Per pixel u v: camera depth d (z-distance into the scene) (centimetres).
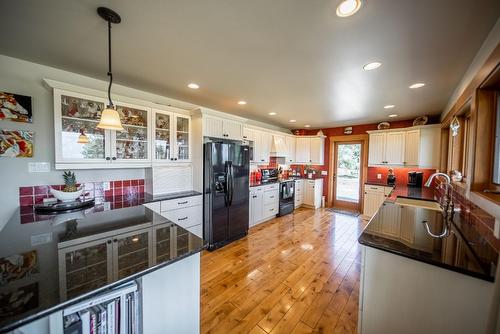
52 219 173
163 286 110
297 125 556
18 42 172
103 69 221
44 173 225
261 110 395
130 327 98
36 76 215
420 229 154
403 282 118
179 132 316
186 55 189
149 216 182
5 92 201
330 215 498
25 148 213
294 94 295
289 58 190
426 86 251
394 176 462
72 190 225
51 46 178
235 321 173
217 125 335
